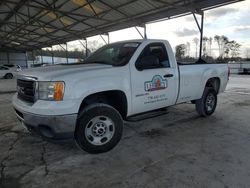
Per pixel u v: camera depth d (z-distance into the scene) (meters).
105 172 2.74
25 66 38.97
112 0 11.64
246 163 2.94
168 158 3.11
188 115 5.56
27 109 2.95
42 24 18.66
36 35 24.00
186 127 4.57
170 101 4.26
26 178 2.61
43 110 2.78
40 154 3.29
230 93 9.32
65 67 3.50
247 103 7.05
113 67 3.39
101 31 17.81
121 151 3.38
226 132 4.23
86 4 12.65
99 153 3.30
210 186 2.40
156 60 3.87
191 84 4.65
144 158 3.12
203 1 10.15
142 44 3.83
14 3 12.62
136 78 3.60
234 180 2.52
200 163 2.95
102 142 3.31
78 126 3.09
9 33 23.12
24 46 34.00
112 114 3.35
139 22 13.90
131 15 13.32
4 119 5.35
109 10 12.99
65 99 2.85
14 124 4.90
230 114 5.63
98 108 3.21
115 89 3.32
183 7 10.76
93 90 3.07
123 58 3.72
